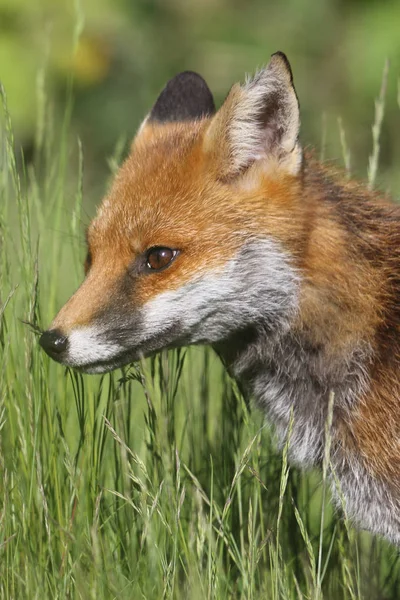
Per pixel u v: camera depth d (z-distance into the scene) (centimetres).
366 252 886
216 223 860
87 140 2148
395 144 2092
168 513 852
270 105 873
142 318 846
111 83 2181
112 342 840
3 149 1041
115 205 884
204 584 820
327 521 1076
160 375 898
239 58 2234
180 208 864
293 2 2245
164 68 2236
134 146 980
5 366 888
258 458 930
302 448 912
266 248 863
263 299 868
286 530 969
